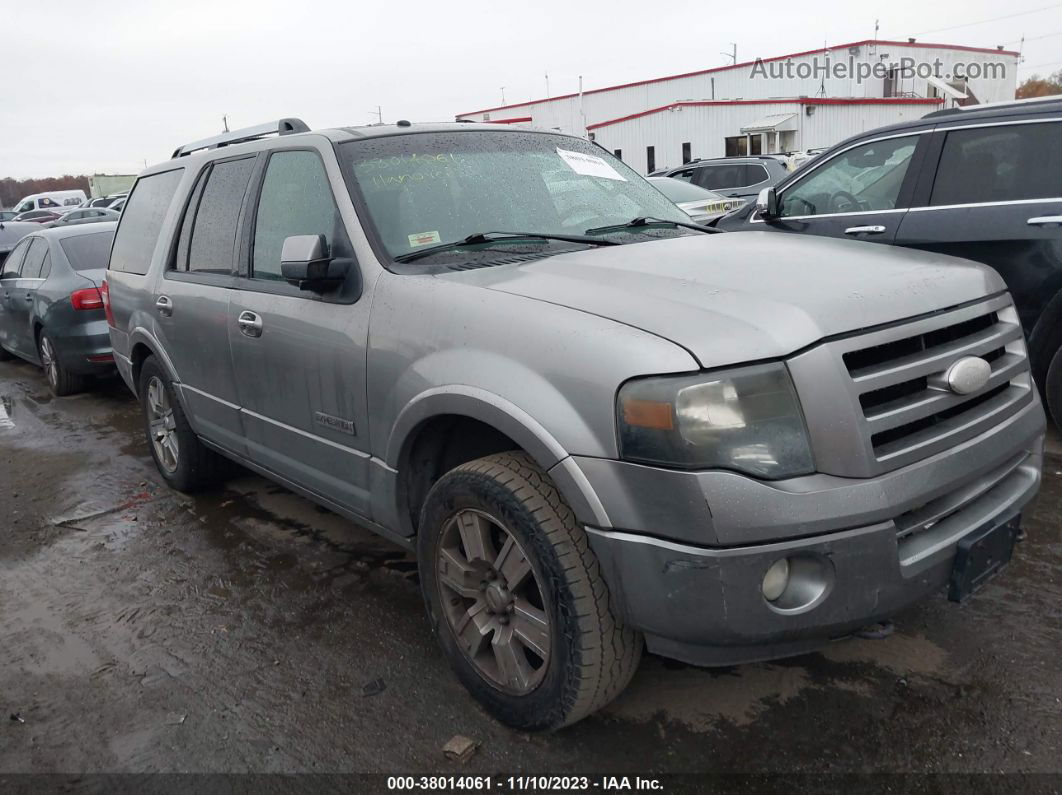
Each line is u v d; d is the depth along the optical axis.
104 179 46.91
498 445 2.76
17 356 9.36
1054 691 2.61
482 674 2.64
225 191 3.97
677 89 41.28
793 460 2.06
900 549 2.21
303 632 3.27
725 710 2.63
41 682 3.05
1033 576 3.29
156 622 3.43
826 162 5.59
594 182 3.69
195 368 4.09
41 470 5.61
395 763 2.50
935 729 2.48
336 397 3.05
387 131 3.43
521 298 2.48
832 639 2.21
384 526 3.04
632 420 2.09
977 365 2.36
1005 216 4.60
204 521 4.46
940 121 4.96
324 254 3.00
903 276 2.52
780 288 2.36
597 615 2.26
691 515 2.03
